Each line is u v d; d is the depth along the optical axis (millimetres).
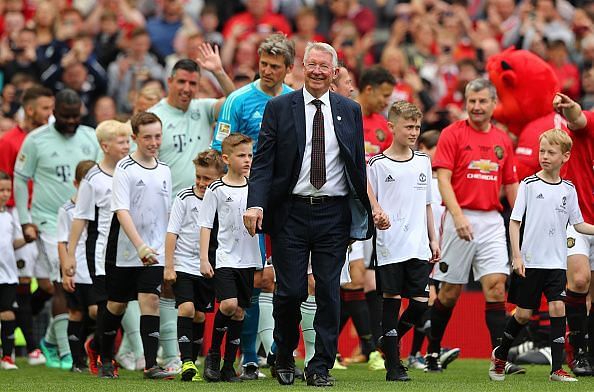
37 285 42438
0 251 38188
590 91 53469
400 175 31047
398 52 56594
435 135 40594
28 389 28250
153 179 32250
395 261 30547
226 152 30781
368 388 27516
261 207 27094
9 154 41781
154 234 32344
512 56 38594
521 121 38531
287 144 27281
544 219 31172
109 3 63094
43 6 59438
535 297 31281
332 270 27562
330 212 27484
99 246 34625
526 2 62750
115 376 33250
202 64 37031
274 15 64688
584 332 32844
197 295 32031
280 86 33406
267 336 33156
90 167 36938
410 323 31250
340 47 58031
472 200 34750
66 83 54562
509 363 34875
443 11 64438
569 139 31219
